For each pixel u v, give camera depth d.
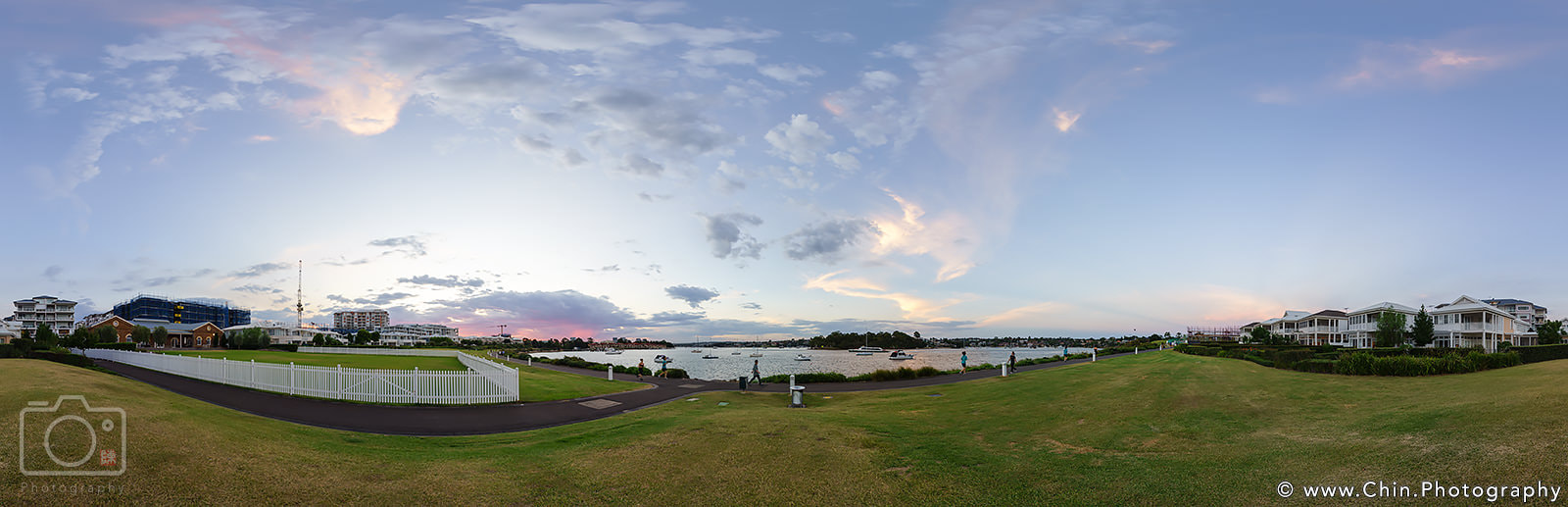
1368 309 83.00
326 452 13.77
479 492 11.80
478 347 160.75
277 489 10.65
